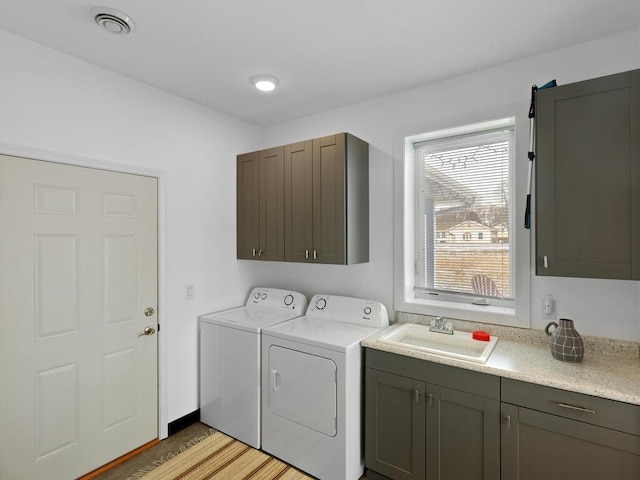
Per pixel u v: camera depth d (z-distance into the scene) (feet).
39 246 6.11
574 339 5.62
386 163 8.30
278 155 8.79
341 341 6.76
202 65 6.83
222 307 9.39
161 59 6.59
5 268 5.72
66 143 6.38
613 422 4.57
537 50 6.33
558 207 5.33
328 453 6.64
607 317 5.97
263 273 10.64
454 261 8.09
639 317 5.67
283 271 10.21
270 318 8.57
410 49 6.28
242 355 7.88
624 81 4.90
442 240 8.25
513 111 6.72
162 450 7.59
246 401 7.81
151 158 7.74
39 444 6.13
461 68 7.00
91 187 6.79
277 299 9.52
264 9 5.14
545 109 5.42
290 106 8.95
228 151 9.53
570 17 5.37
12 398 5.81
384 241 8.35
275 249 8.85
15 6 5.01
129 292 7.39
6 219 5.72
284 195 8.65
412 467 6.25
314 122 9.53
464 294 7.91
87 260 6.73
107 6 5.03
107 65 6.81
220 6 5.06
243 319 8.42
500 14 5.29
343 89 7.97
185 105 8.45
